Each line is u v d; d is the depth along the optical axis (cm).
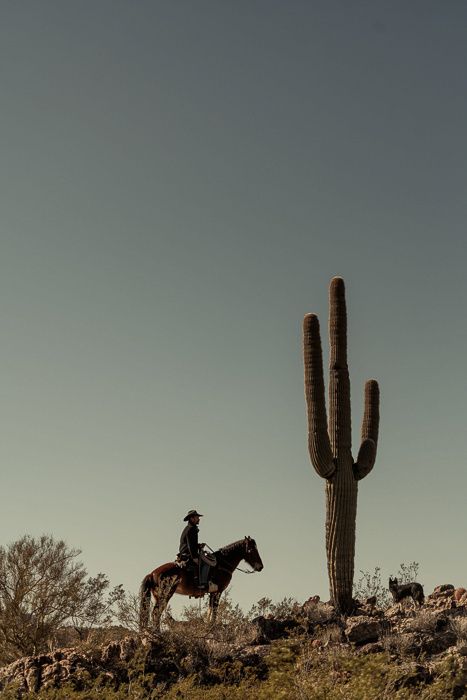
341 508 2081
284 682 1567
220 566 1928
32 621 2197
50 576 2211
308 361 2109
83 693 1612
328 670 1644
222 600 1873
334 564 2053
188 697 1616
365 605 2070
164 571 1859
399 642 1806
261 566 1948
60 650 1812
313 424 2086
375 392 2223
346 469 2106
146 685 1719
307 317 2130
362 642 1847
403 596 2066
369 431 2197
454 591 2148
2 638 2183
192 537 1888
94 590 2223
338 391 2153
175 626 1827
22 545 2228
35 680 1712
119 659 1781
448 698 1625
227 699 1623
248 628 1886
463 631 1834
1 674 1766
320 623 1920
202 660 1789
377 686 1566
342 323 2189
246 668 1731
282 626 1903
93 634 1986
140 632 1817
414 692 1631
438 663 1730
